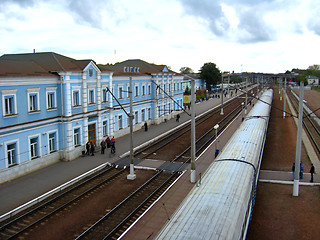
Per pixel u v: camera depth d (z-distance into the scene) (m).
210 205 10.12
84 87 26.59
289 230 13.62
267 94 66.94
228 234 8.70
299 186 19.30
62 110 24.64
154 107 42.59
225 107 66.69
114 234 13.90
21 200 17.20
